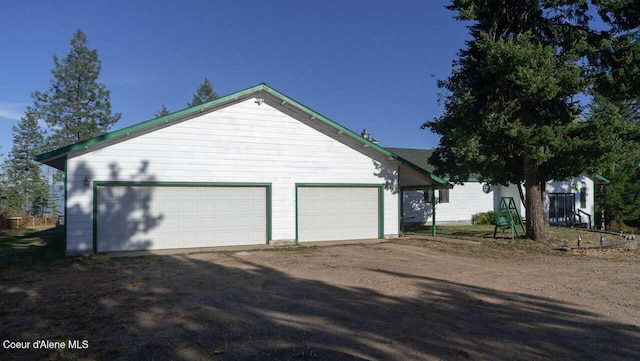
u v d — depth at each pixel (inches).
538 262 489.7
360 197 696.4
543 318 265.3
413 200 1046.4
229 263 459.5
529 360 196.7
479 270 428.1
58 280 366.3
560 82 571.8
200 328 235.5
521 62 557.6
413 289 337.7
